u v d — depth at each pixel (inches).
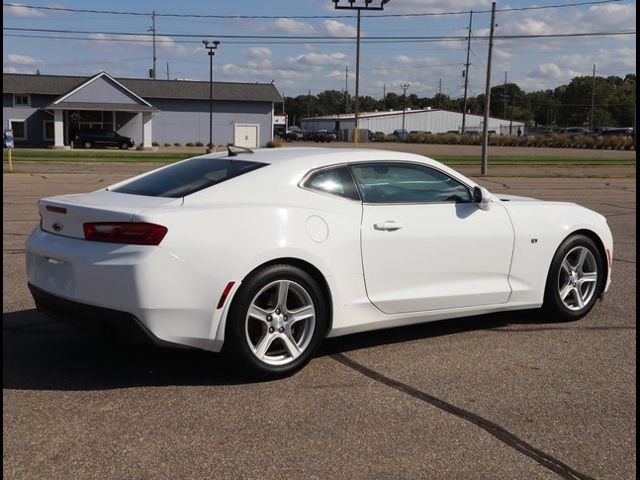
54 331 214.4
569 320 235.3
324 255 181.2
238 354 170.1
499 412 158.4
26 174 997.2
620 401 166.1
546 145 2955.2
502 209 218.4
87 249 165.3
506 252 215.8
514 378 180.5
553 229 225.8
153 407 157.4
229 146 211.0
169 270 161.3
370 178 197.6
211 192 177.2
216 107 2519.7
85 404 158.4
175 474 127.4
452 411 158.6
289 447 138.9
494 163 1542.8
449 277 205.8
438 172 209.8
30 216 486.6
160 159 1531.7
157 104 2459.4
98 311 163.0
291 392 168.2
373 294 192.2
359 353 199.5
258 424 149.4
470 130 5049.2
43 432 143.6
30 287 183.5
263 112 2568.9
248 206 175.6
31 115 2256.4
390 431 147.3
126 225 161.8
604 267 241.3
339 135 3624.5
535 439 145.0
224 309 167.3
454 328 226.7
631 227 477.7
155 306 160.7
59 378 174.6
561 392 171.2
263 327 174.6
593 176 1118.4
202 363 187.9
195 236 164.6
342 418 153.5
